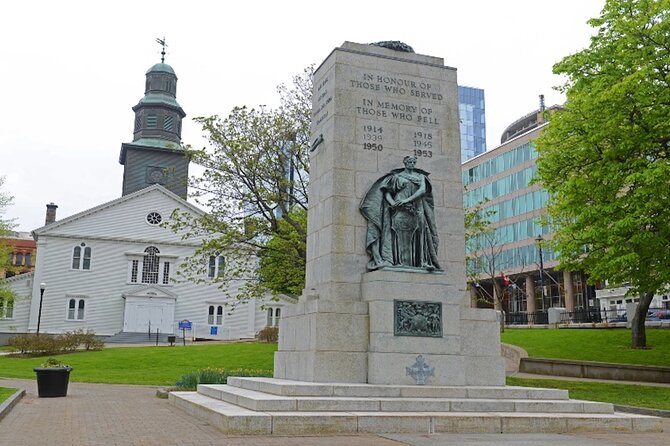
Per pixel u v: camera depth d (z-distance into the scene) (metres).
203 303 60.09
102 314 58.16
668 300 52.34
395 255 14.01
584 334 34.94
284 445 8.85
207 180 28.70
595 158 23.02
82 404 16.16
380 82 15.18
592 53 23.23
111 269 59.03
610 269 22.02
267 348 38.06
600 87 22.25
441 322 13.40
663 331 34.62
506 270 70.88
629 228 21.16
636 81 20.77
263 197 28.36
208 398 14.06
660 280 21.73
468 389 12.33
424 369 13.02
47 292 57.22
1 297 52.19
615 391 19.55
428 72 15.64
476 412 11.35
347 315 13.09
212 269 60.72
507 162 74.12
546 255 66.12
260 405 10.60
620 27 22.12
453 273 14.70
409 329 13.16
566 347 31.77
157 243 60.38
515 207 71.88
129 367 32.84
